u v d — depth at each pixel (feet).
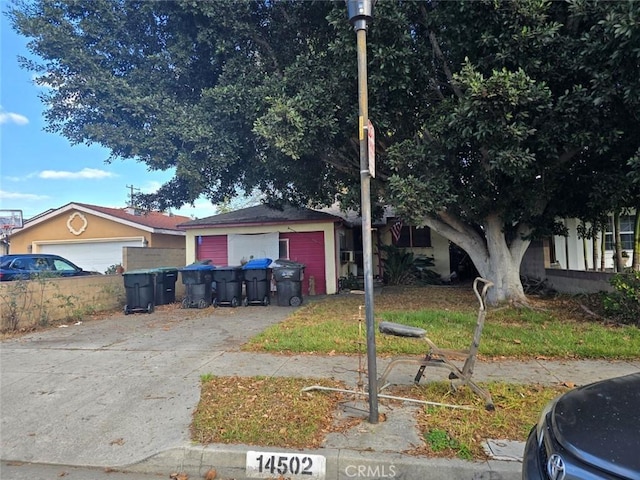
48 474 11.41
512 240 32.19
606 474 6.33
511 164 21.21
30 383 17.51
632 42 17.15
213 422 13.12
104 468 11.67
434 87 26.68
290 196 41.11
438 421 12.62
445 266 55.72
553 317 26.05
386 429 12.37
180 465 11.59
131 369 18.78
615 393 8.59
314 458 11.07
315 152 28.45
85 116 28.76
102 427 13.53
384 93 24.94
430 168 25.20
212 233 49.57
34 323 29.91
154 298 37.86
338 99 25.39
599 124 21.40
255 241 48.39
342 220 48.01
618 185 24.57
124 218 65.72
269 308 35.94
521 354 18.89
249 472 11.24
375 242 57.62
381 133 27.50
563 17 21.83
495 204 28.71
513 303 29.73
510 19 20.74
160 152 27.37
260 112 26.66
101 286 36.63
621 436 6.92
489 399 13.23
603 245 38.50
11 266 41.75
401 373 17.19
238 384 16.22
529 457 8.04
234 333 25.66
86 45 28.50
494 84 19.27
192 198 37.40
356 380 16.37
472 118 20.83
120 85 27.12
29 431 13.56
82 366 19.53
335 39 25.20
